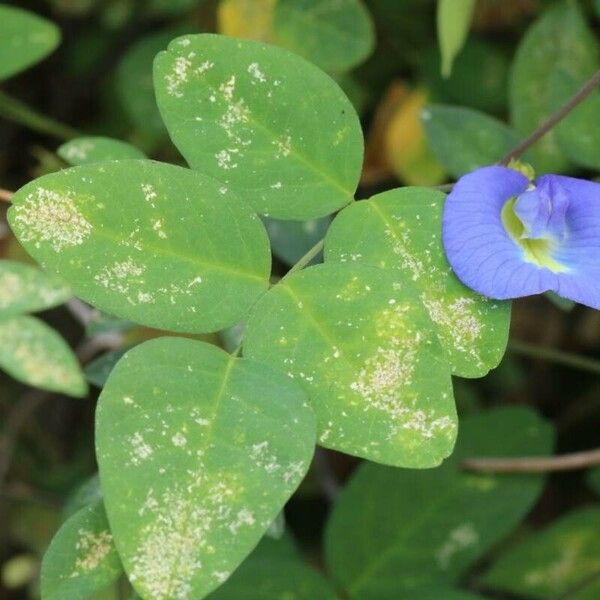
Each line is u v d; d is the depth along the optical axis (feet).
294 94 1.05
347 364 0.99
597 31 1.50
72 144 1.22
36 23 1.42
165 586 0.92
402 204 1.04
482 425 1.38
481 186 1.06
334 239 1.04
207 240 1.01
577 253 1.06
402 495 1.35
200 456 0.95
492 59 1.56
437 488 1.35
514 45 1.56
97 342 1.46
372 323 0.99
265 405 0.97
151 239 1.00
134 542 0.93
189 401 0.96
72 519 1.01
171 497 0.94
